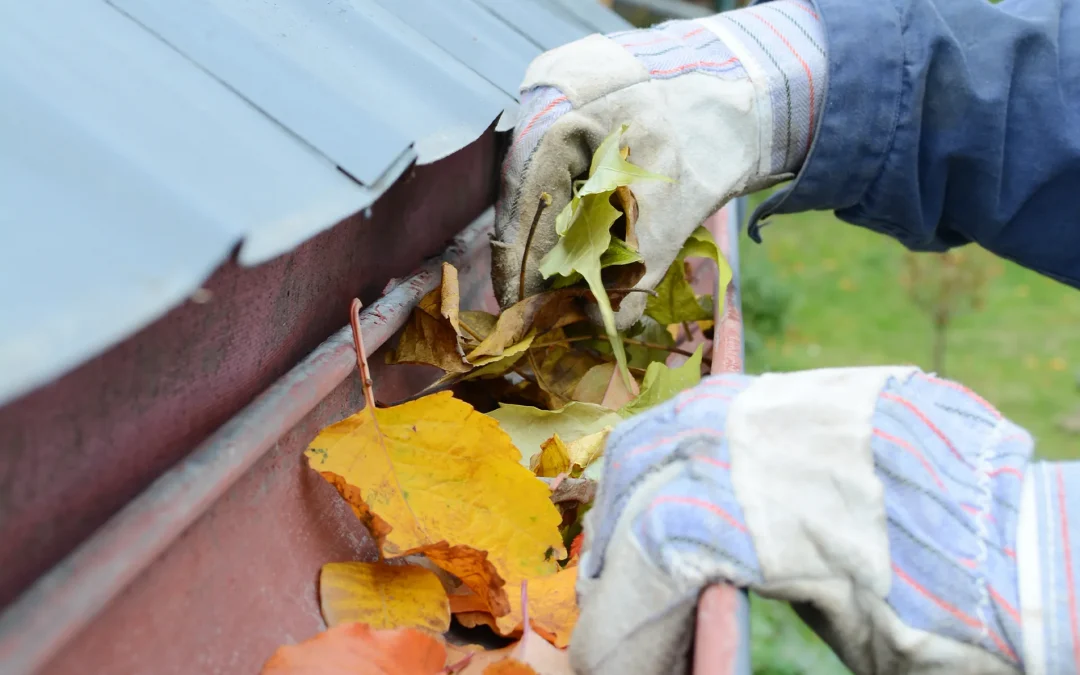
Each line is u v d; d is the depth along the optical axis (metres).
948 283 5.12
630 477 0.51
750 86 0.92
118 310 0.35
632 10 3.37
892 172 0.99
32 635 0.38
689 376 0.87
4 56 0.45
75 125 0.43
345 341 0.69
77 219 0.38
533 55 1.17
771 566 0.46
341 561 0.65
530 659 0.54
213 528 0.54
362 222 0.75
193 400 0.52
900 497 0.47
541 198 0.79
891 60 0.95
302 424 0.65
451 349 0.80
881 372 0.52
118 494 0.46
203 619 0.51
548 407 0.91
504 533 0.63
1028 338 5.74
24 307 0.33
